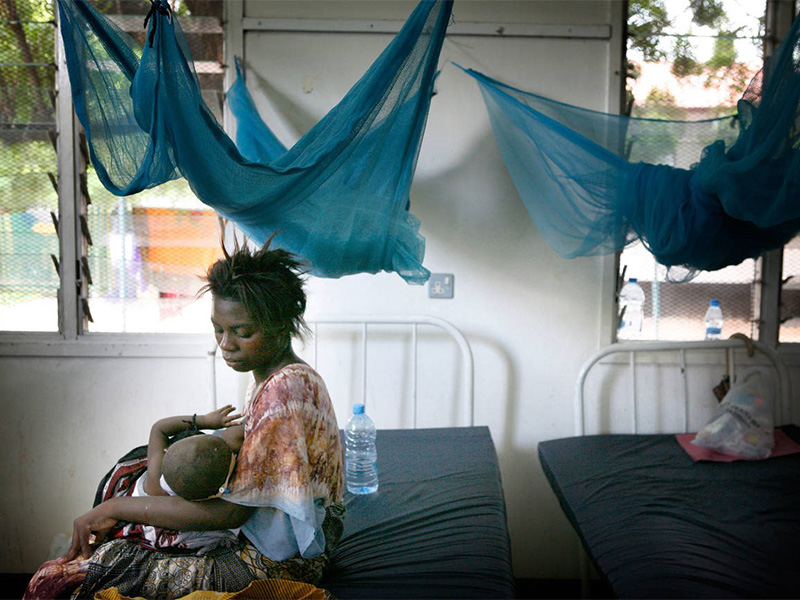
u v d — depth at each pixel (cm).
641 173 208
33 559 266
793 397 262
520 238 258
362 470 203
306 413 131
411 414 265
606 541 174
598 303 261
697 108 254
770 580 150
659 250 208
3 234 255
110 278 259
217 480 123
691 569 155
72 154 250
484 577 143
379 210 193
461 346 253
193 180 165
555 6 250
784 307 262
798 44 167
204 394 261
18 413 260
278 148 234
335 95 253
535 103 233
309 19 249
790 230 204
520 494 268
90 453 262
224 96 253
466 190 257
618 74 250
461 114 254
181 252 259
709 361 261
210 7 249
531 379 264
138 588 128
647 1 251
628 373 262
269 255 135
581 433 255
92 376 259
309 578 140
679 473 217
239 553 133
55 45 247
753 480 209
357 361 263
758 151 176
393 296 261
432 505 180
